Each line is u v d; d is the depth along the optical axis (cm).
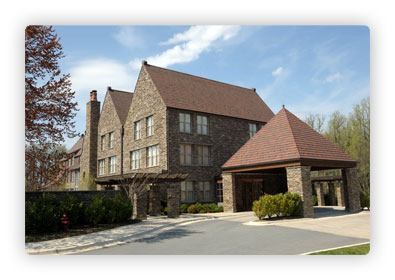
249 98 3512
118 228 1499
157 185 2238
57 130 1373
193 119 2683
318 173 4381
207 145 2741
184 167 2544
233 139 2928
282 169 2561
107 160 3366
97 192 1773
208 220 1861
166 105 2528
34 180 1358
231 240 1166
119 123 3203
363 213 2041
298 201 1750
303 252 944
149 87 2764
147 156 2742
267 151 2055
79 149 4419
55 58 1402
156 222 1733
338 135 4162
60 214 1464
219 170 2758
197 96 2895
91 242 1148
